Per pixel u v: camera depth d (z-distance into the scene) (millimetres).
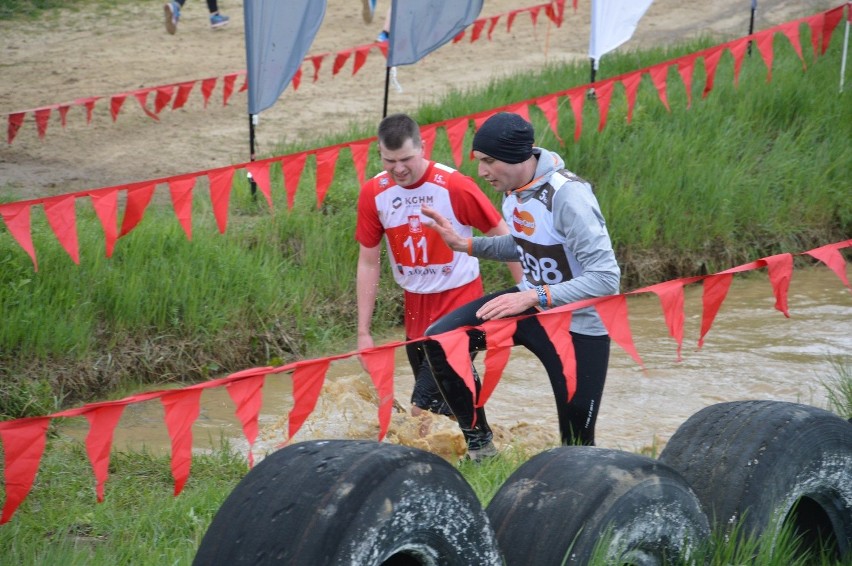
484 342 7340
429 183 7898
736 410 5691
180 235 11500
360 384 9172
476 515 4371
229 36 22844
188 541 6242
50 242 10805
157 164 14727
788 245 13836
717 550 5176
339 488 3988
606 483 4738
